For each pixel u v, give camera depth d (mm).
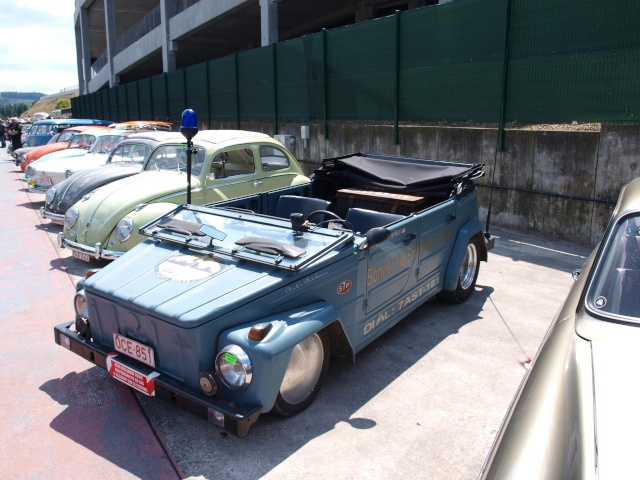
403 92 10344
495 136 8734
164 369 3307
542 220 8242
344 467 3055
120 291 3479
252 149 7684
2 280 6438
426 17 9672
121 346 3523
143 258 3908
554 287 6121
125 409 3699
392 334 4898
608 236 2904
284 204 5340
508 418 2264
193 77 19250
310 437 3336
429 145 9906
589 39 7398
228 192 7348
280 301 3363
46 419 3574
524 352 4492
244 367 2986
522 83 8305
